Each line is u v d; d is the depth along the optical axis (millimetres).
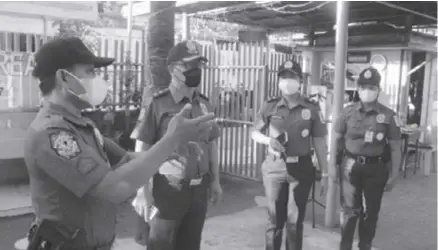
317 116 3900
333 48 8438
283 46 9508
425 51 8523
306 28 9227
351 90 8328
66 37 1792
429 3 6727
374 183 3955
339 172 4203
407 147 8156
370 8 7266
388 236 5023
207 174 3119
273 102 3975
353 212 4082
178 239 3154
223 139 7688
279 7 7305
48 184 1685
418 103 8922
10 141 5668
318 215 5652
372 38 8281
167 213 2949
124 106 7191
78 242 1742
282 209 3836
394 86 8227
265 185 3898
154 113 3045
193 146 2926
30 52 6199
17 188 5844
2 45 6055
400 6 6930
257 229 5035
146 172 1635
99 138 1913
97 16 6055
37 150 1624
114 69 7059
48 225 1694
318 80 8820
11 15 5773
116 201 1624
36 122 1703
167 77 5449
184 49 2963
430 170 8688
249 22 9070
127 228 4918
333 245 4637
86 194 1702
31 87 6152
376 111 3971
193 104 3137
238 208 5828
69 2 5711
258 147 7168
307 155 3797
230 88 7457
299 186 3748
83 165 1606
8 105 5984
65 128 1664
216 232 4926
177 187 2922
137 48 7371
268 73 6969
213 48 7641
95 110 6594
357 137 3986
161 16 5473
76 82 1724
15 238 4531
